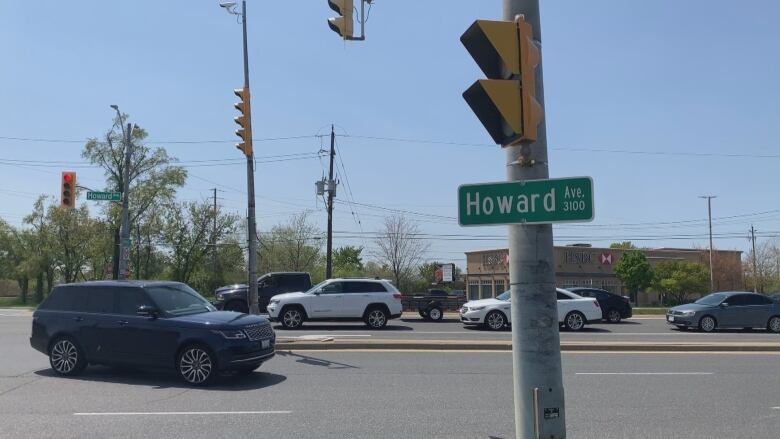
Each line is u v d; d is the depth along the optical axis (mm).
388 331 21609
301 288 26422
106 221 55438
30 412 8859
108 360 11641
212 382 11000
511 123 4086
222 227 59656
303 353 14945
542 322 4238
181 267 59188
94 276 59562
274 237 61625
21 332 21125
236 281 62688
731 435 7574
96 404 9406
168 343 11234
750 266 73875
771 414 8773
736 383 11367
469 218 4414
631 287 59281
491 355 14695
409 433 7613
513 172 4434
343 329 22438
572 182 4137
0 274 61562
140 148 52812
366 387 10742
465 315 22906
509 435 7531
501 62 4305
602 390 10586
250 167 15984
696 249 75188
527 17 4566
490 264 68750
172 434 7586
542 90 4551
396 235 56188
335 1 9547
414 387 10742
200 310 12289
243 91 15766
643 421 8305
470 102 4230
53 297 12414
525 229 4305
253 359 11336
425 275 63562
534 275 4266
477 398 9797
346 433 7609
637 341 18719
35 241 59031
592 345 16234
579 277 64750
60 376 11961
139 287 11953
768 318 23828
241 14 15883
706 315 23703
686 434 7617
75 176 25922
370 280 23172
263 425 8023
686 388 10812
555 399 4211
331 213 36875
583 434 7609
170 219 57969
